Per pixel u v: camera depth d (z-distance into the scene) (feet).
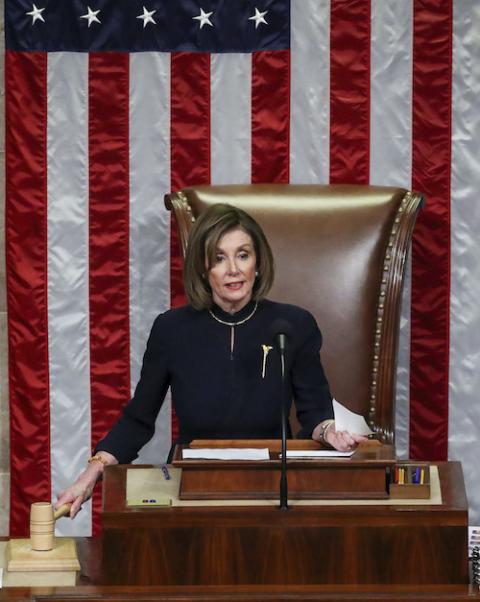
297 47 57.77
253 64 57.93
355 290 53.36
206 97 58.13
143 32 58.08
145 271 59.06
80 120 58.34
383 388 53.42
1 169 59.00
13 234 58.75
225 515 34.27
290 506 34.65
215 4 57.82
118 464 41.24
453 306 58.34
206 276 43.47
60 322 59.21
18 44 58.13
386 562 34.24
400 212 54.13
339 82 57.72
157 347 44.11
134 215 58.75
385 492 35.70
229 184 57.41
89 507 59.98
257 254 43.39
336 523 34.22
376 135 57.88
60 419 59.67
